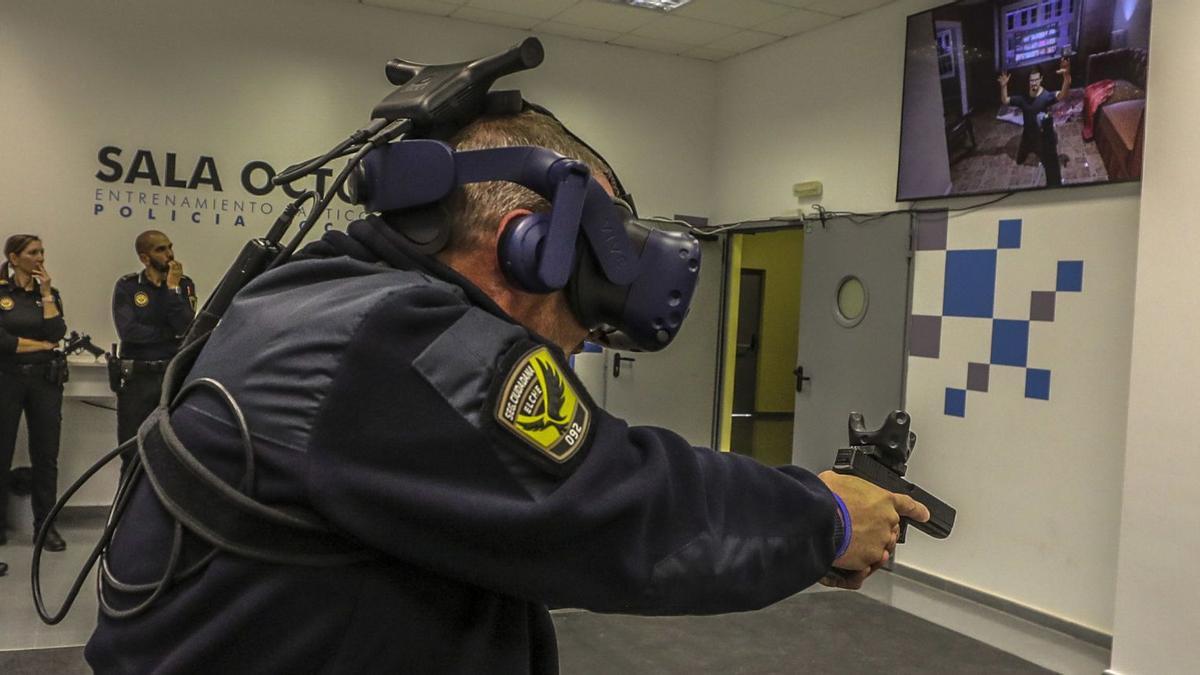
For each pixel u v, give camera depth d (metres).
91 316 4.84
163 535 0.57
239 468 0.55
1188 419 2.87
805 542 0.65
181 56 4.95
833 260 5.12
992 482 4.11
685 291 0.70
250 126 5.11
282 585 0.53
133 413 4.36
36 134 4.70
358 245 0.67
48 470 4.34
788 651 3.38
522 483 0.54
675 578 0.58
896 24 4.77
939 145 4.45
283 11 5.14
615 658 3.21
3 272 4.30
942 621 3.82
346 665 0.54
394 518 0.52
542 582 0.55
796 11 5.04
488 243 0.64
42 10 4.68
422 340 0.55
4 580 3.75
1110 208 3.68
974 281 4.25
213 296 0.70
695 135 6.28
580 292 0.68
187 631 0.55
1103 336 3.69
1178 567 2.89
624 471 0.57
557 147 0.69
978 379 4.21
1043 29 3.93
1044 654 3.47
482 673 0.59
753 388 9.70
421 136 0.67
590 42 5.90
